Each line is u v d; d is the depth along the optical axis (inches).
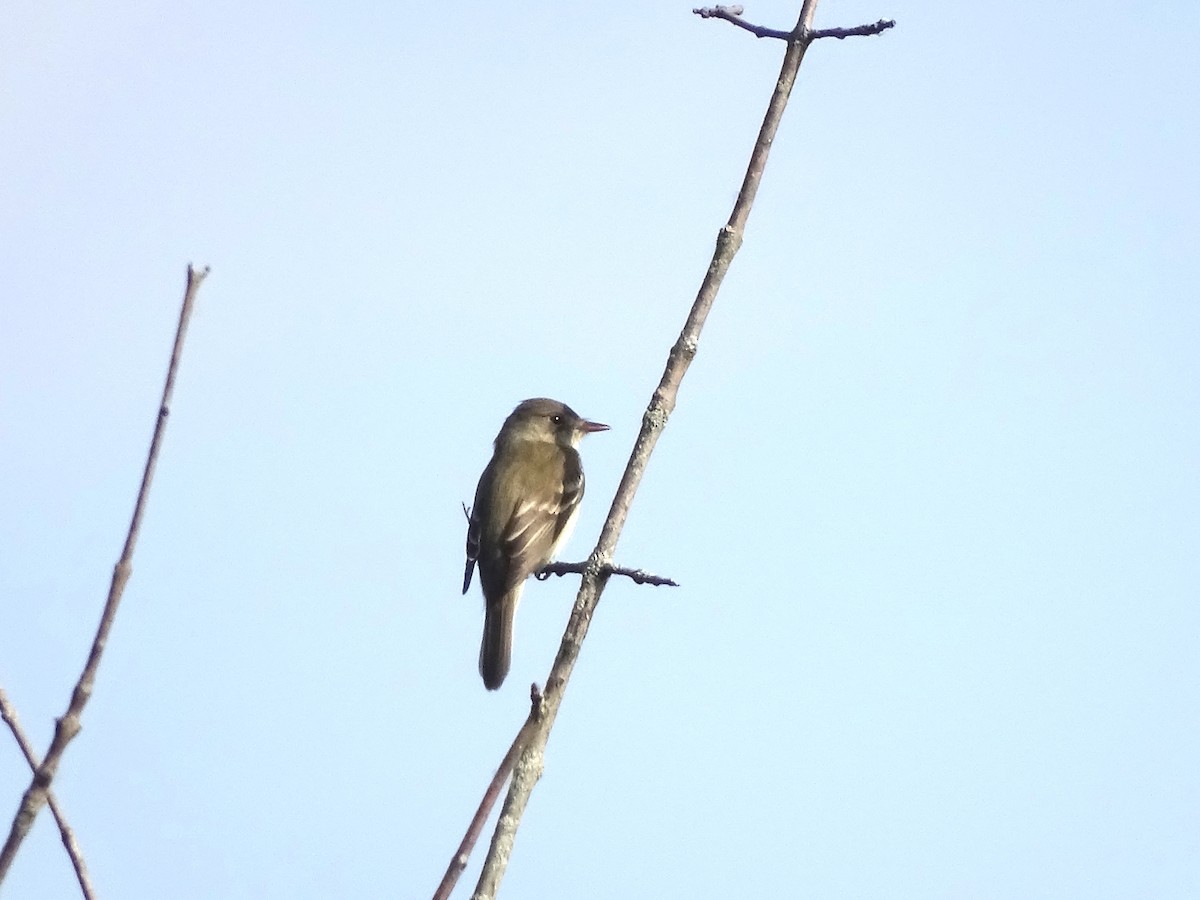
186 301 313.6
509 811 345.7
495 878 337.7
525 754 351.9
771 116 428.8
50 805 310.0
